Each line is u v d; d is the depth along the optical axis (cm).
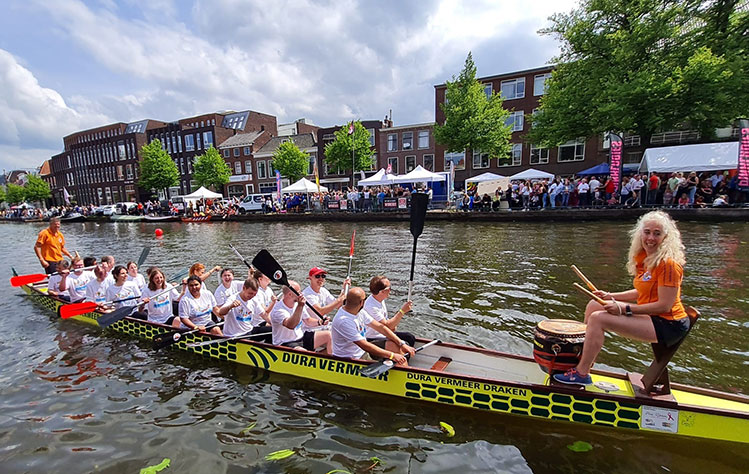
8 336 615
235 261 1230
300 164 3888
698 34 1784
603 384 347
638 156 2644
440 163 3378
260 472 307
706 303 636
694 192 1573
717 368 447
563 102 2058
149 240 1938
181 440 348
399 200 2300
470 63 2569
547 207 1911
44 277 877
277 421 371
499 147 2667
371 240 1512
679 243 291
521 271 888
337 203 2553
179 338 516
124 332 608
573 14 2014
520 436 338
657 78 1711
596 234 1362
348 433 350
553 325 353
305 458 321
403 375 394
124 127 6072
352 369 414
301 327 502
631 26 1836
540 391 347
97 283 673
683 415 317
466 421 361
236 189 4856
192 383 448
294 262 1124
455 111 2608
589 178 2641
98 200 6341
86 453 335
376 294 461
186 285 576
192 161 5169
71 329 637
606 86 1839
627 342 517
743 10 1772
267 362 468
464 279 842
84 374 478
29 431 367
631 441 324
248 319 519
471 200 2128
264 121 5222
